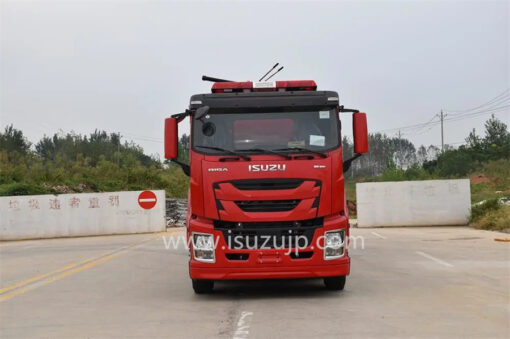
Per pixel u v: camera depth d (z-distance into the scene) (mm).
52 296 9383
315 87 9141
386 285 9547
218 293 9227
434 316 7039
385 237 19344
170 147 8852
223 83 9109
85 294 9477
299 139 8492
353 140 8992
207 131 8523
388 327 6480
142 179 49844
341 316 7121
